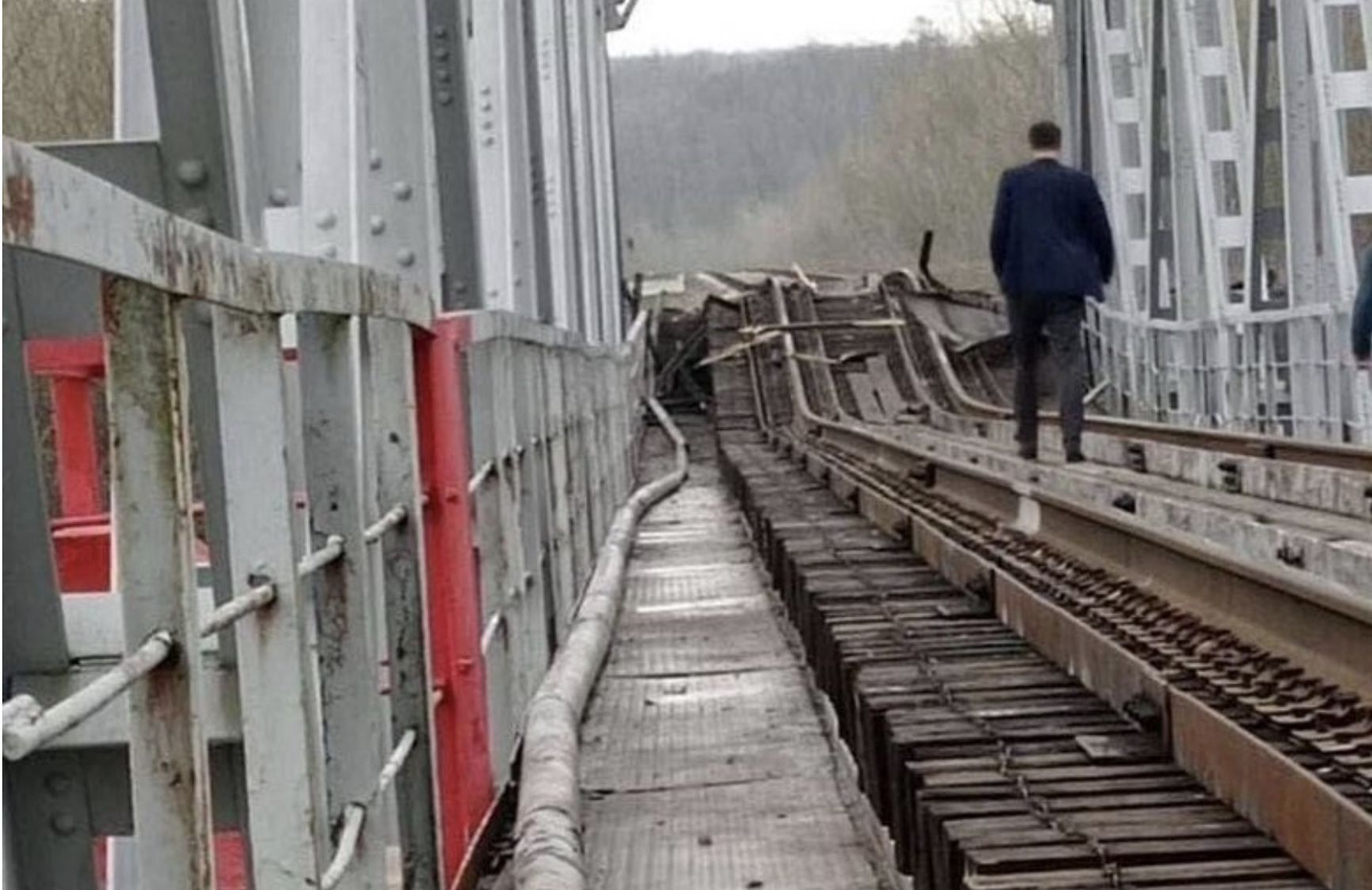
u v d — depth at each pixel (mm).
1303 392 20188
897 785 5133
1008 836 4062
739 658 10539
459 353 6141
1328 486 10688
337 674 4066
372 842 4039
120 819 3291
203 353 3646
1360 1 18359
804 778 7301
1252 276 22297
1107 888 3715
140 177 3678
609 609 11398
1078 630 6016
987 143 79562
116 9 5004
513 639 7652
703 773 7527
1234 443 14258
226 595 3727
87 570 5551
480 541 7098
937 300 42500
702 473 33625
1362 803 3891
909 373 37688
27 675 3059
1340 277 18391
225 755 3697
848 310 42000
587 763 7812
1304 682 5102
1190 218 26484
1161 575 7172
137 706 2508
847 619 7750
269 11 5480
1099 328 33844
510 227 11383
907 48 93625
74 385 6199
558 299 17188
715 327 44156
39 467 3000
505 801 7188
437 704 5684
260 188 4062
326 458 4070
